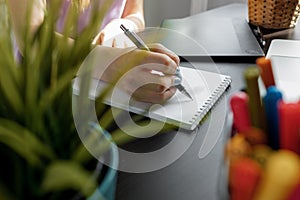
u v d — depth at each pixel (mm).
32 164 287
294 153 318
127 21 894
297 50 742
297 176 272
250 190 292
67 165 272
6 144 287
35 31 313
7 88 292
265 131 354
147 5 1592
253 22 911
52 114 303
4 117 298
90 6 325
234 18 970
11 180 290
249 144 330
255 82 350
